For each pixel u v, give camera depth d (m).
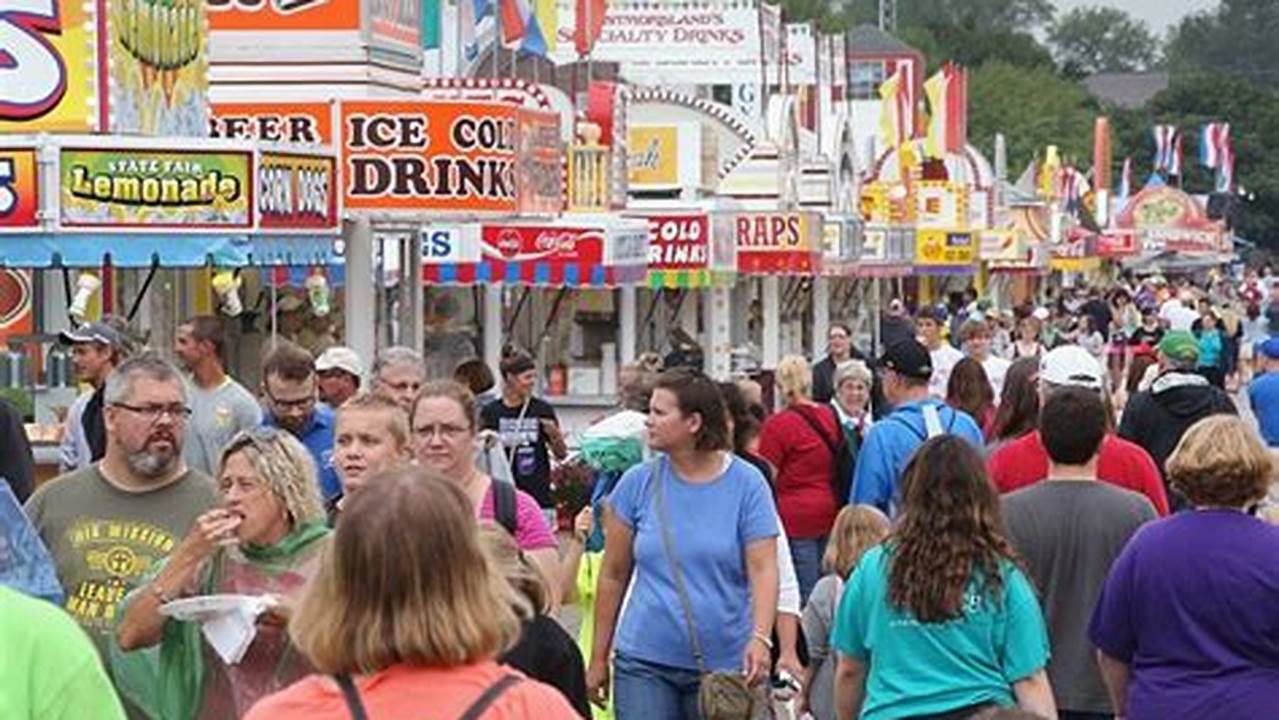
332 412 18.41
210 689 11.87
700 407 15.45
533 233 44.06
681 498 15.56
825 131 77.44
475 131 32.88
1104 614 13.61
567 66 62.06
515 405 24.83
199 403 19.31
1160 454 21.95
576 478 27.61
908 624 12.96
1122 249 140.62
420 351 38.50
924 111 104.19
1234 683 13.12
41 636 8.45
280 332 35.22
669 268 53.53
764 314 66.94
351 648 7.97
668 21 81.31
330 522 14.88
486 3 45.94
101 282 30.56
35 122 26.08
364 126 32.56
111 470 13.19
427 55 50.28
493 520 14.04
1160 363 31.47
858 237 70.19
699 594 15.41
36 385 28.89
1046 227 119.94
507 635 8.16
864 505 17.69
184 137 27.66
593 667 15.98
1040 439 15.69
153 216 25.80
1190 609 13.21
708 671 15.38
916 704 12.94
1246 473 13.21
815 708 17.17
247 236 26.50
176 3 28.67
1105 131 155.00
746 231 60.91
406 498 8.01
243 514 11.84
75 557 13.04
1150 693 13.34
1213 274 164.62
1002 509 14.33
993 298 110.81
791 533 23.52
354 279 33.94
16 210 25.17
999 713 8.43
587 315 53.62
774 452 23.52
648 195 62.09
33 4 25.97
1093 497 14.97
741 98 81.62
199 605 11.40
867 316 82.31
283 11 33.66
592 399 52.69
